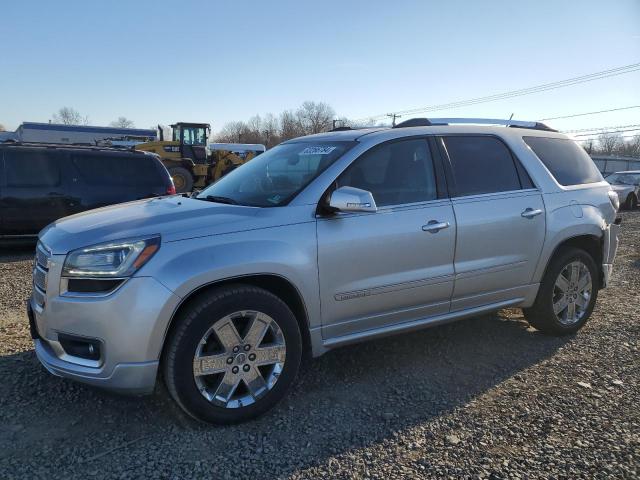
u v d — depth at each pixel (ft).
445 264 12.59
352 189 10.78
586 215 15.07
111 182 30.40
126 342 9.32
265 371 10.70
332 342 11.49
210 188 14.14
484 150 13.93
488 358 13.76
